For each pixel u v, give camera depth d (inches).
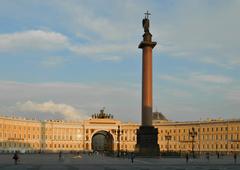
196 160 3499.0
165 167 2324.1
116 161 3191.4
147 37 3528.5
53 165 2551.7
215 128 7524.6
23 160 3442.4
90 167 2309.3
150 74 3467.0
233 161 3385.8
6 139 7810.0
